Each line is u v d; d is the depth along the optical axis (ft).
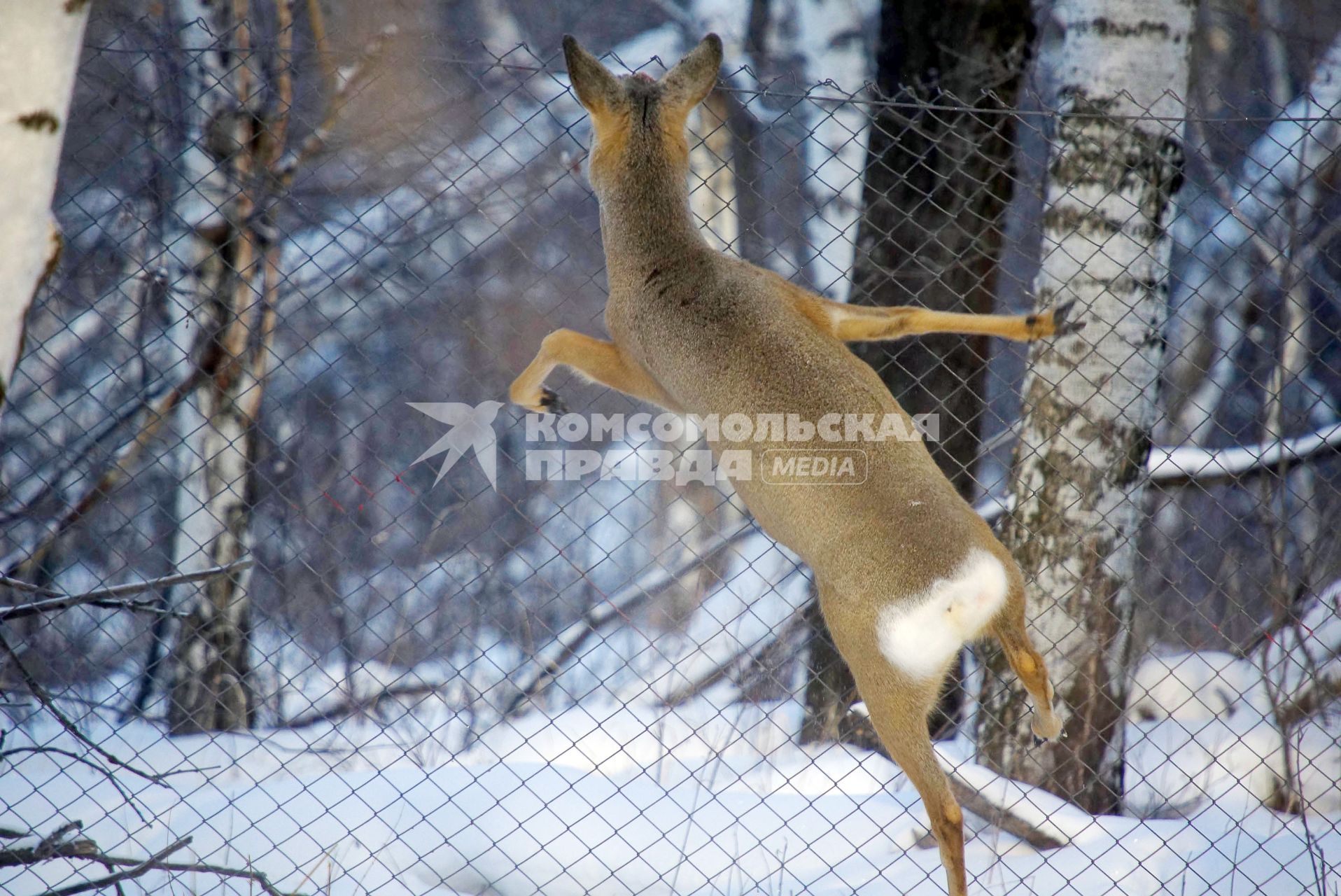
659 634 63.31
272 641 64.80
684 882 37.78
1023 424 48.98
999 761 47.70
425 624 67.77
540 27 122.62
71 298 55.21
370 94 61.21
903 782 46.16
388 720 57.57
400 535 79.20
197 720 55.93
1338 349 85.25
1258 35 92.99
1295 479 66.23
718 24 113.91
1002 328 33.63
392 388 85.30
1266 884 36.81
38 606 30.07
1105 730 46.55
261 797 41.96
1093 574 47.24
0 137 20.34
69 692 52.75
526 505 75.00
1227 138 43.16
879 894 37.19
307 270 74.28
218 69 54.24
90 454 57.41
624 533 85.35
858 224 59.41
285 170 57.36
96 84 51.72
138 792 37.68
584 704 62.85
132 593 31.24
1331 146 80.28
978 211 57.11
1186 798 48.91
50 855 27.20
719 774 49.21
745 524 63.52
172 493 61.57
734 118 91.86
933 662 30.63
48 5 20.48
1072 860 39.32
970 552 30.40
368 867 36.94
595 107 36.96
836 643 31.94
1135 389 47.21
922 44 59.26
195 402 59.26
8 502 56.75
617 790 37.40
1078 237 47.26
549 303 86.17
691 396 34.27
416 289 76.48
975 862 39.93
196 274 50.21
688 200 37.50
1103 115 38.24
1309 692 50.62
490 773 44.50
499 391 80.59
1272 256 61.77
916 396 57.57
